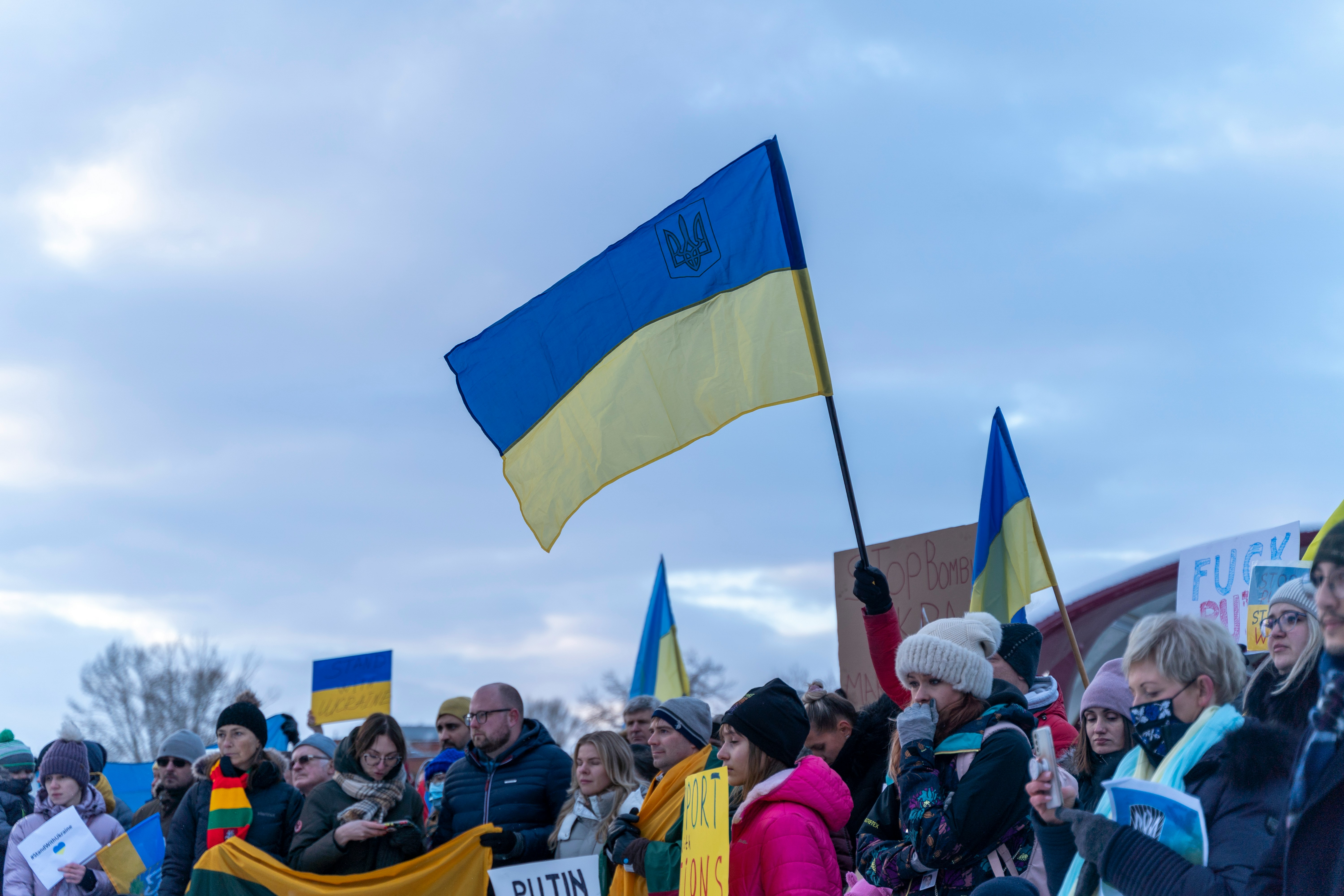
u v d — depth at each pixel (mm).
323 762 6566
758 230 5703
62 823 7328
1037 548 6062
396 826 5988
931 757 3939
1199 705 2814
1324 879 2365
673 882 4566
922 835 3777
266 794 6402
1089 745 3863
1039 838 3033
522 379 6336
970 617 4242
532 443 6301
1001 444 6320
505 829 5988
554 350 6250
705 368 5766
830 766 5426
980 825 3703
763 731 4074
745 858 3945
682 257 5926
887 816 4211
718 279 5801
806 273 5535
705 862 3824
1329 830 2381
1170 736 2844
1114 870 2715
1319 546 2496
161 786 8039
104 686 48406
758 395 5578
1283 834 2467
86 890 7262
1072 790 3084
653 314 5984
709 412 5727
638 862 4707
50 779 7621
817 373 5426
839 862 4617
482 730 6223
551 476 6227
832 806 3988
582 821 5746
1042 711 4762
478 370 6457
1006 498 6258
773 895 3803
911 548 6957
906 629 6898
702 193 5883
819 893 3775
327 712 10625
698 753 5184
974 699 3988
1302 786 2439
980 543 6266
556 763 6230
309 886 5863
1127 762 3037
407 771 6602
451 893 5840
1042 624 12047
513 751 6262
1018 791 3713
